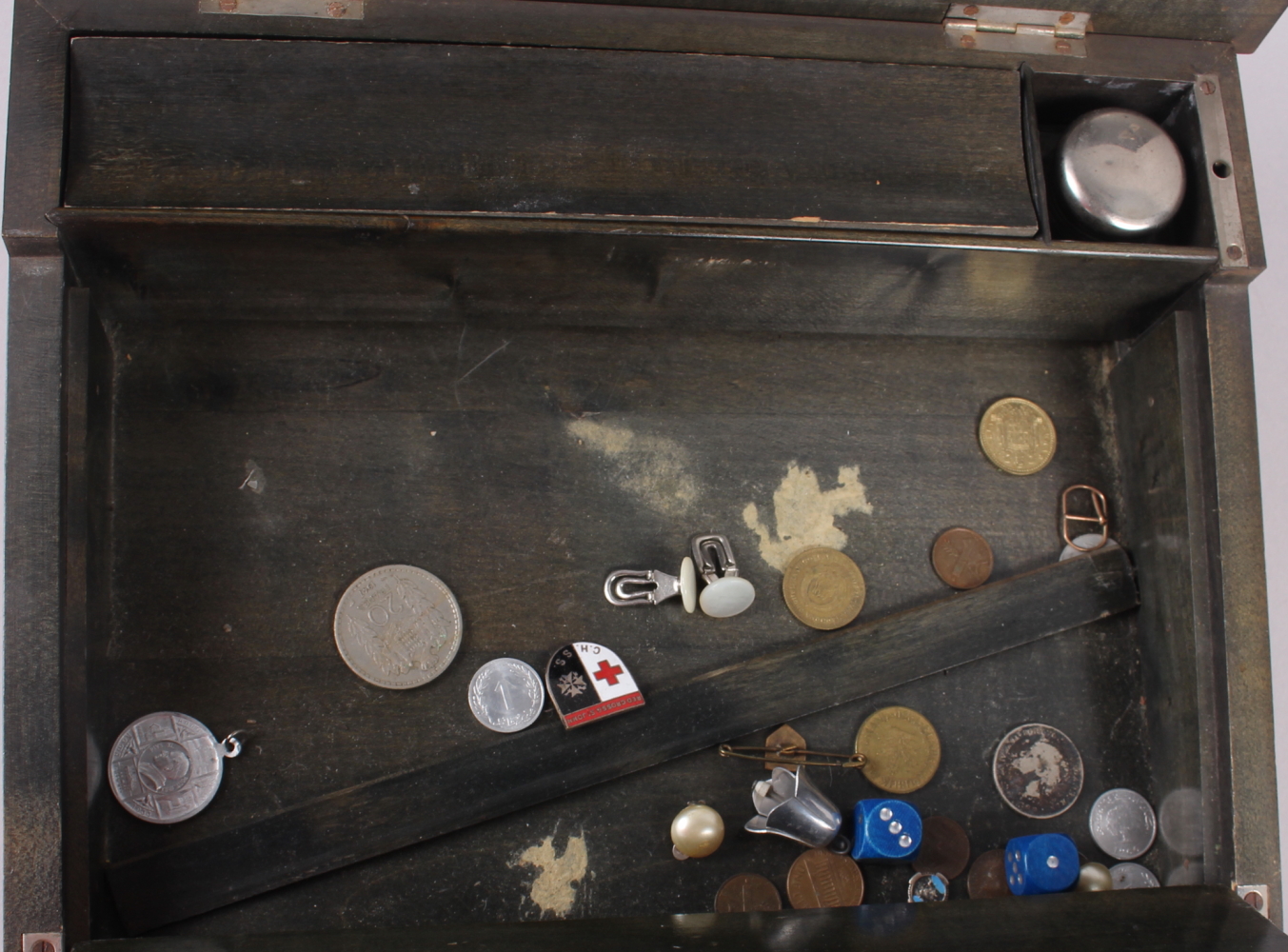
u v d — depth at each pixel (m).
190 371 0.29
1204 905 0.27
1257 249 0.29
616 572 0.29
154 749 0.27
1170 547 0.30
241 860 0.27
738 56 0.28
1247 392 0.29
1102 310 0.31
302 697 0.28
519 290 0.29
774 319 0.30
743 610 0.30
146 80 0.26
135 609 0.28
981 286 0.29
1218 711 0.28
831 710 0.30
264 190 0.26
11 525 0.25
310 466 0.29
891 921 0.26
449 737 0.28
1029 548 0.31
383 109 0.27
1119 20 0.30
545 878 0.28
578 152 0.27
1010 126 0.29
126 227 0.25
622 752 0.29
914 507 0.31
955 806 0.30
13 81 0.26
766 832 0.29
